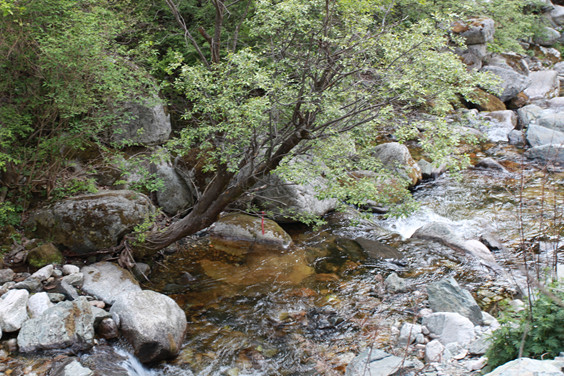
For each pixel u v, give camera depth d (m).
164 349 4.84
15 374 4.35
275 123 5.83
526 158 11.15
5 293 5.26
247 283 6.47
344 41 5.48
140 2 9.49
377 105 5.24
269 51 6.20
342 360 4.85
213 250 7.39
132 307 5.07
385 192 6.05
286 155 5.76
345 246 7.52
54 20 6.23
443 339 4.89
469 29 15.14
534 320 3.66
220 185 6.09
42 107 6.67
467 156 5.29
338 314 5.70
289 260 7.09
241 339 5.27
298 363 4.88
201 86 5.40
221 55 8.59
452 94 5.31
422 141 5.11
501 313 4.18
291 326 5.50
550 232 7.51
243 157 6.11
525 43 20.16
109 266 6.25
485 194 9.32
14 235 6.33
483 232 7.83
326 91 5.47
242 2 9.38
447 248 7.33
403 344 4.93
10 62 6.30
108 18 7.18
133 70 7.45
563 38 21.52
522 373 3.01
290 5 5.34
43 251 6.10
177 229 6.39
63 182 7.21
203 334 5.36
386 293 6.13
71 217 6.33
